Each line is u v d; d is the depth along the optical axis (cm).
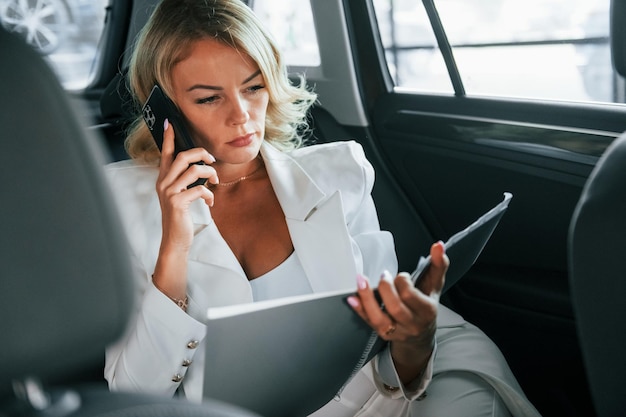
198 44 145
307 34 239
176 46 146
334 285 157
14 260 62
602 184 99
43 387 66
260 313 107
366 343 131
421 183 230
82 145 66
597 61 190
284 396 127
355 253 163
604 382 105
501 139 204
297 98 168
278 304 108
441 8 211
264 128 164
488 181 212
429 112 222
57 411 63
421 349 140
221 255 152
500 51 205
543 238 206
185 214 143
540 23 197
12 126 63
